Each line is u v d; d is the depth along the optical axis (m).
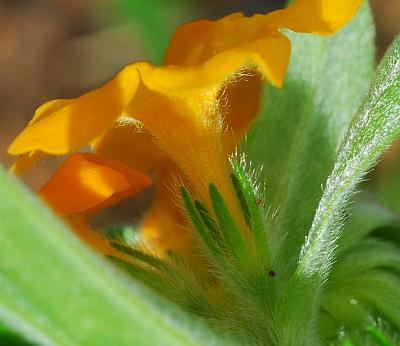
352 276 0.07
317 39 0.08
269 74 0.06
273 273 0.07
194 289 0.07
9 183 0.05
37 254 0.05
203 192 0.07
